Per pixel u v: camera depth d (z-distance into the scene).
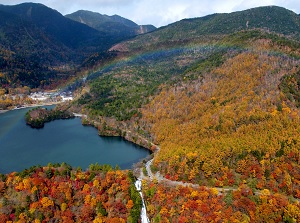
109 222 177.75
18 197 190.88
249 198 179.88
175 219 174.50
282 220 167.12
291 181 189.38
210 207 176.00
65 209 186.38
